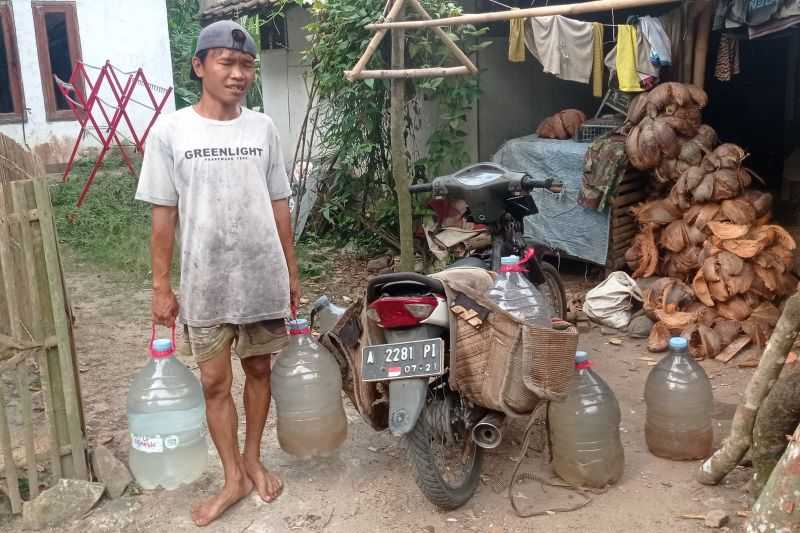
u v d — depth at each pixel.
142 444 3.30
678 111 5.87
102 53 11.96
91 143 11.97
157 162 3.02
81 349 5.38
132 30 12.13
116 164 11.55
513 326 3.06
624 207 6.32
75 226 8.52
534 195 6.75
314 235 8.16
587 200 6.23
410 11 6.66
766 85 10.70
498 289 3.18
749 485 3.21
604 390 3.37
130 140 12.22
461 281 3.45
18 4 11.23
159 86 12.44
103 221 8.60
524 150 6.82
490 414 3.27
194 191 3.03
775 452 2.99
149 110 12.42
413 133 8.01
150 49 12.30
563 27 6.57
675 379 3.54
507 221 4.30
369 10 6.84
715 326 5.02
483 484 3.48
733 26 5.87
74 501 3.28
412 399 2.97
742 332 4.98
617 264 6.32
